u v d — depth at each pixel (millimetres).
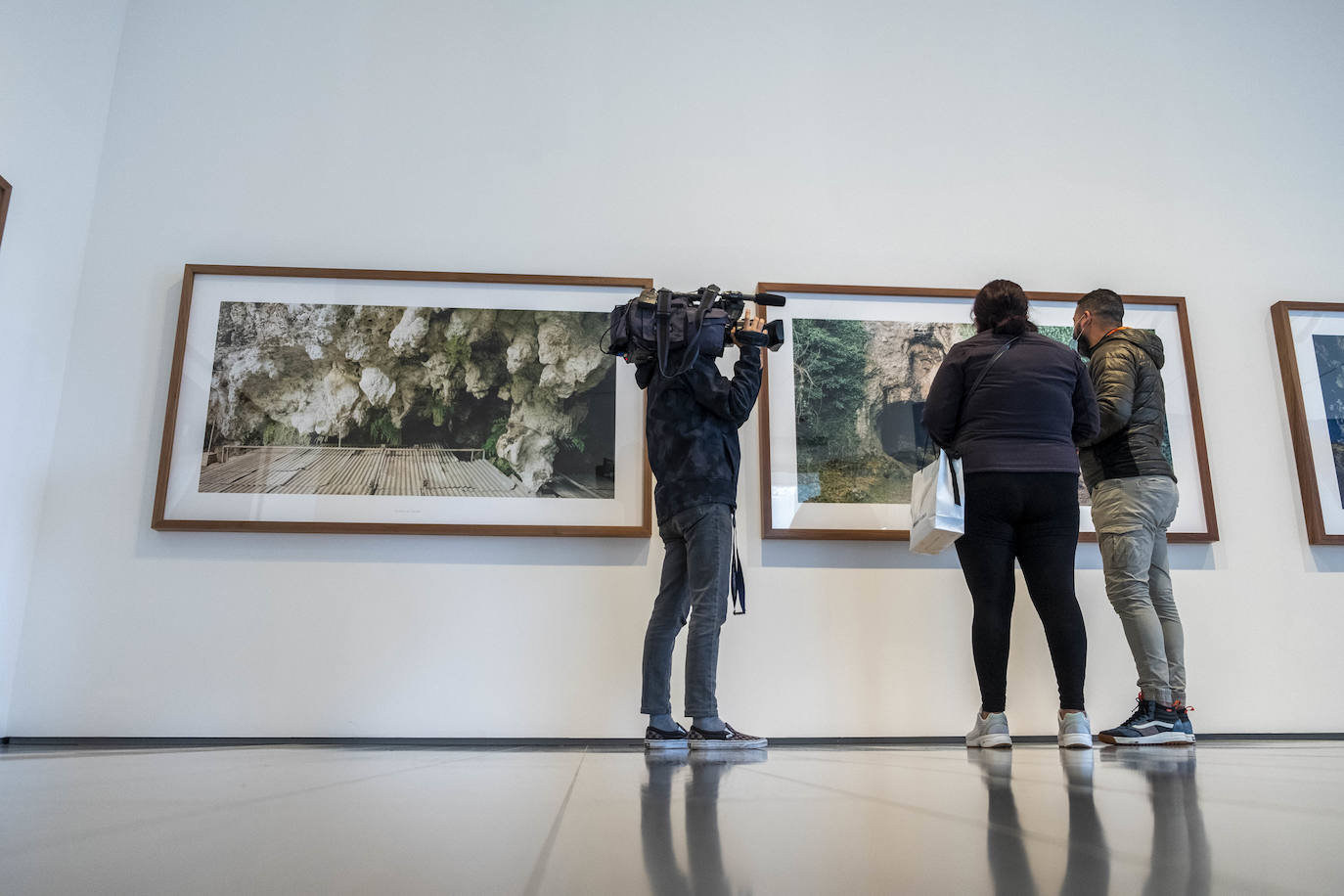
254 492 3123
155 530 3088
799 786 978
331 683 3025
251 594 3068
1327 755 1784
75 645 2996
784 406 3303
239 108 3467
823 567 3207
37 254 3041
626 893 389
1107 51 3760
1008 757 1761
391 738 2996
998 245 3557
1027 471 2309
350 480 3160
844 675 3133
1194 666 3236
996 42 3730
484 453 3207
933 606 3199
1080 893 373
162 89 3455
